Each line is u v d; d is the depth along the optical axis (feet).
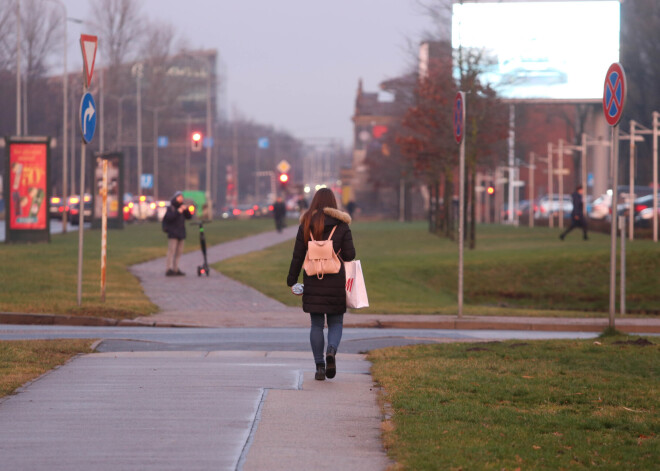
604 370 102.01
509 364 105.60
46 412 77.46
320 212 94.73
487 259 293.43
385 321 168.35
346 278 94.73
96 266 264.31
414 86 454.40
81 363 107.24
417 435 68.18
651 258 273.33
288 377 97.81
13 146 359.66
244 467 59.57
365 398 85.71
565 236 424.05
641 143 593.01
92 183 545.44
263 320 168.25
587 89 489.26
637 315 195.31
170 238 257.96
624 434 70.95
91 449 64.39
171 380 94.79
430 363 106.52
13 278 215.10
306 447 65.46
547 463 60.70
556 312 194.70
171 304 192.75
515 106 483.92
